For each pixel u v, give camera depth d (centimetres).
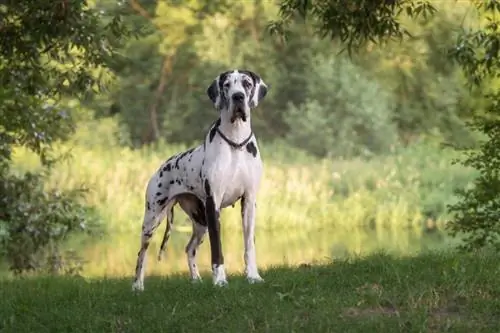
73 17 1359
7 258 1897
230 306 857
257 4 3806
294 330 784
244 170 977
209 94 985
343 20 1373
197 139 3966
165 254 2083
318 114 3709
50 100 2103
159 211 1046
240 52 3788
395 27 1432
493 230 1479
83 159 3047
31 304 955
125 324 847
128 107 3938
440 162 3169
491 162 1490
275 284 924
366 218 2806
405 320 790
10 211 1797
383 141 3712
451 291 866
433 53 3841
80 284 1126
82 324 853
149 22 3750
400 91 3934
